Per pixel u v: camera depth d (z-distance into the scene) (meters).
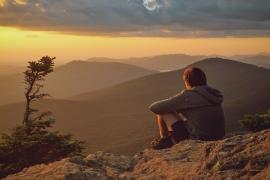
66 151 18.50
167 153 4.42
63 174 3.56
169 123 5.44
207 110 5.36
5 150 18.03
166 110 5.44
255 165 3.24
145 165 4.14
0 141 18.44
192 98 5.41
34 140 18.53
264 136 3.62
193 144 4.66
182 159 4.14
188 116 5.36
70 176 3.54
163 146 5.36
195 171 3.60
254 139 3.65
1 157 17.95
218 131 5.39
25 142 17.88
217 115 5.42
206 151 3.87
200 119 5.33
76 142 19.14
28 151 17.97
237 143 3.69
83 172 3.62
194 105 5.37
